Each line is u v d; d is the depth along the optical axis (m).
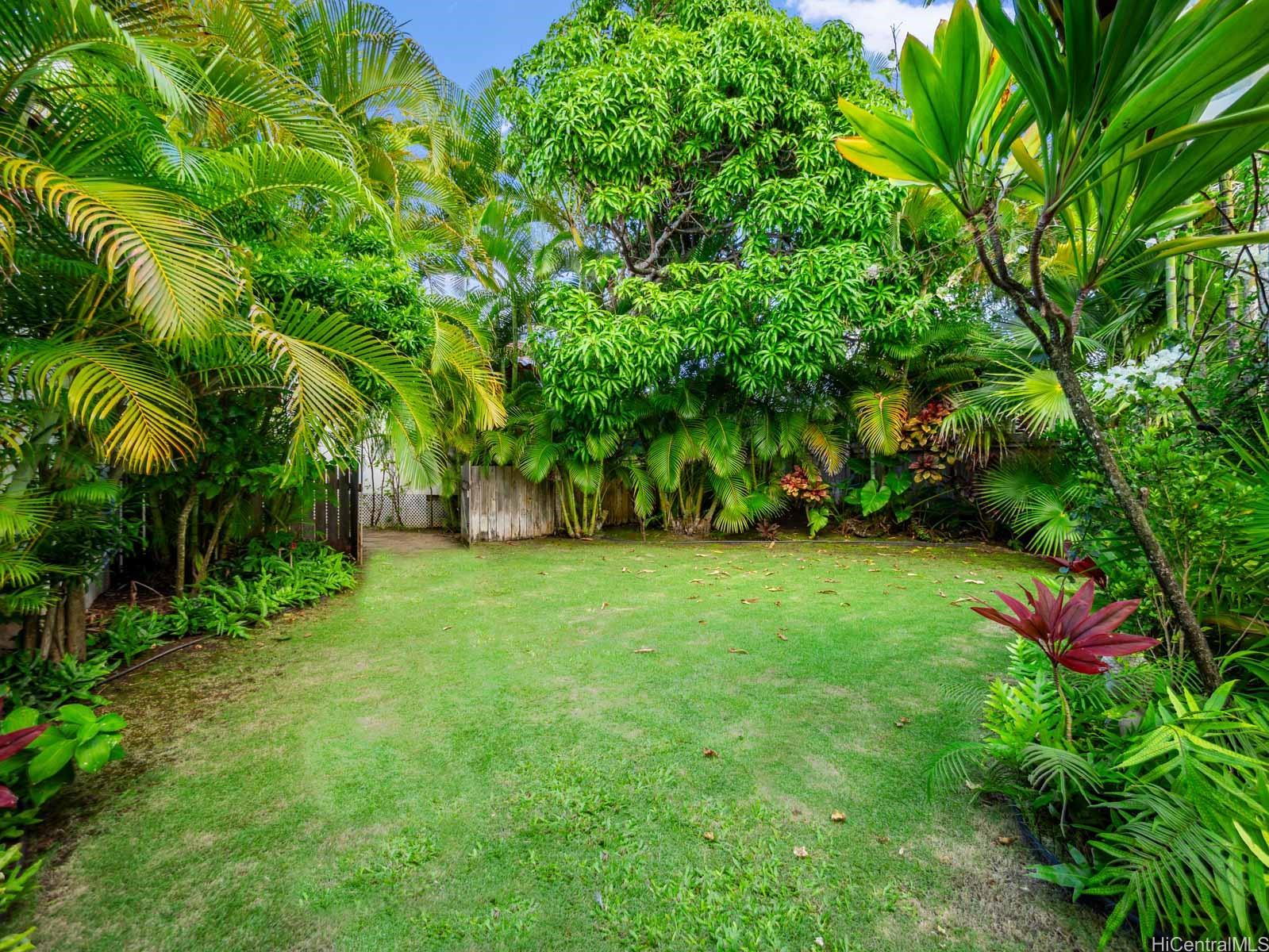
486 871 1.49
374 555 6.20
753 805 1.75
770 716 2.32
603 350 5.99
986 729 2.09
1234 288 2.70
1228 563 1.73
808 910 1.36
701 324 6.20
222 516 3.86
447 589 4.52
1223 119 1.04
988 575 4.98
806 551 6.40
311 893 1.41
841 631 3.41
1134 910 1.31
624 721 2.28
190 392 2.62
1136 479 1.81
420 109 7.45
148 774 1.91
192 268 1.96
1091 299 4.54
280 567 4.25
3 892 1.30
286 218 3.83
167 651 3.07
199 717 2.32
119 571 4.17
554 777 1.90
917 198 5.79
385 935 1.30
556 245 7.29
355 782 1.87
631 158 6.20
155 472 3.23
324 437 3.36
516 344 7.53
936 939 1.28
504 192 8.35
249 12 4.41
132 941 1.28
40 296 2.27
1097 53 1.16
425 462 5.45
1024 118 1.42
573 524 7.59
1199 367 2.65
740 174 6.16
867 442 6.62
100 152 2.19
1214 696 1.39
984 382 6.09
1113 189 1.32
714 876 1.47
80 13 1.84
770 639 3.28
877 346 6.52
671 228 7.29
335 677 2.73
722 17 6.30
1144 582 1.90
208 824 1.66
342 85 6.59
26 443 2.16
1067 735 1.58
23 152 2.10
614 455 7.50
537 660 2.95
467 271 7.53
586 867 1.50
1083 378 2.39
